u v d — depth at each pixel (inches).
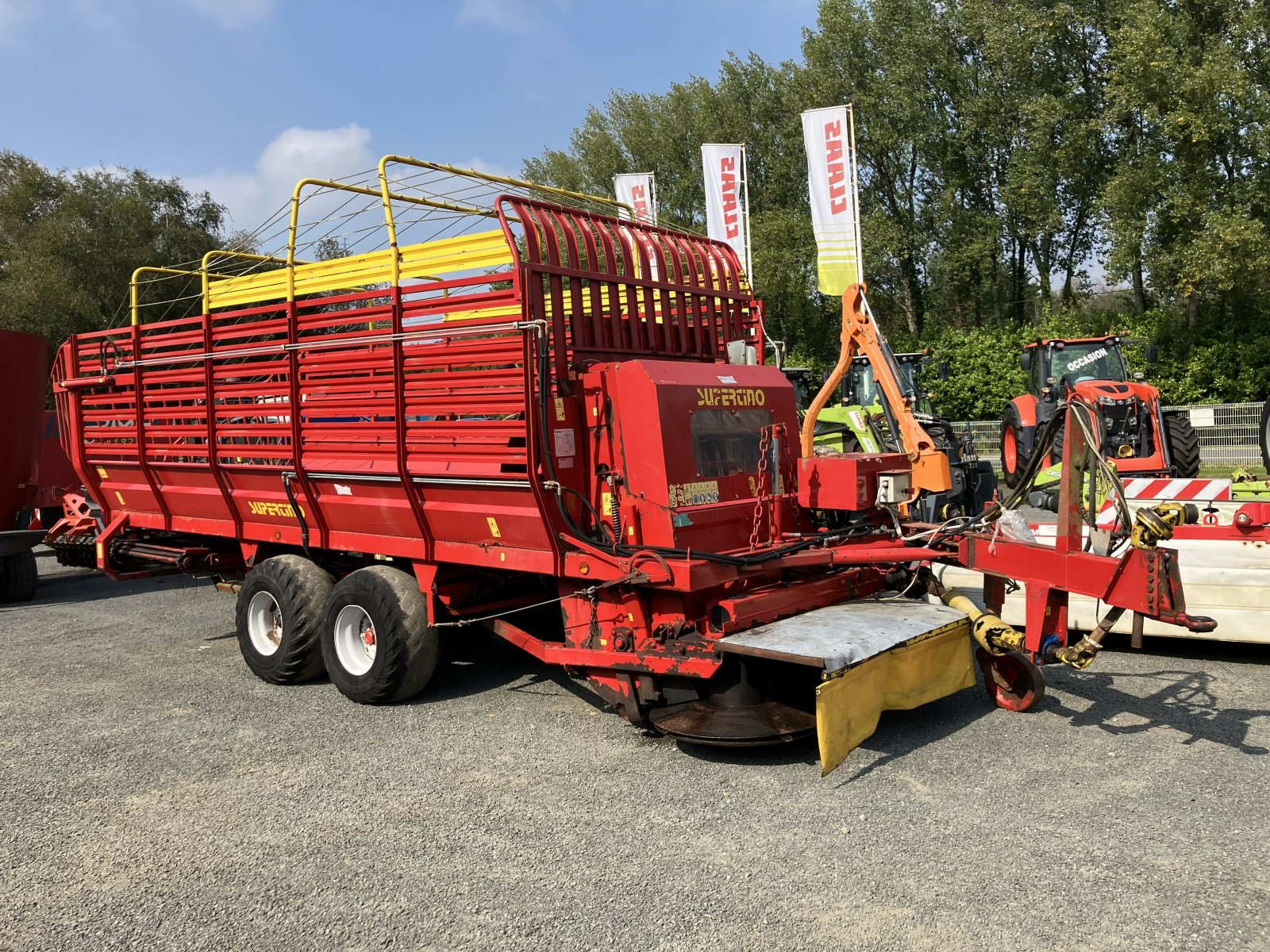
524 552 195.0
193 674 251.8
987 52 1007.0
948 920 116.3
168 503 279.4
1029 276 1237.1
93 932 121.9
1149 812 144.9
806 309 1225.4
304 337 224.5
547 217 191.5
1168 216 826.8
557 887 129.1
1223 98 778.2
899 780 161.0
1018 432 518.9
